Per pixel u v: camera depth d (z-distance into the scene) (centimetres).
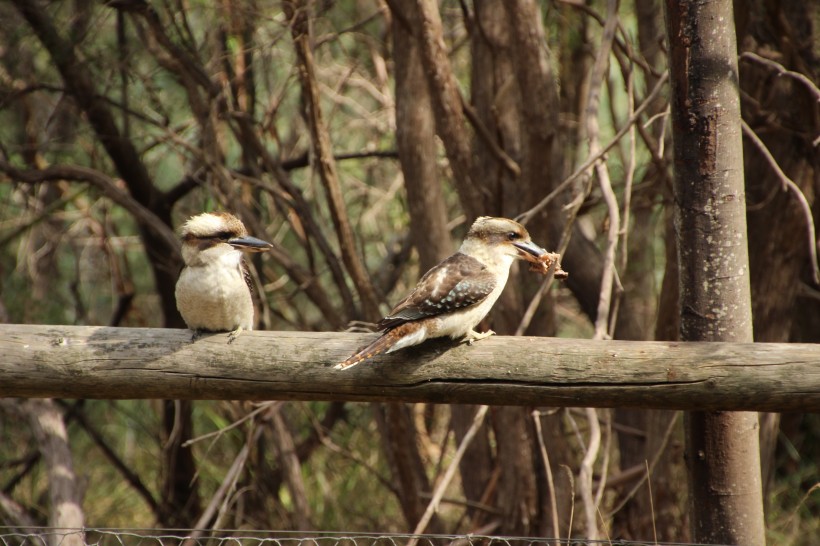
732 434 639
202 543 1319
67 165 1210
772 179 1105
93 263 1636
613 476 1174
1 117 1388
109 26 1352
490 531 1146
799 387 564
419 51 1002
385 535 675
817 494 1391
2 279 1460
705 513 651
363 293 1125
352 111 1606
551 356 591
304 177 1620
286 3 1109
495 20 1177
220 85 1216
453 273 636
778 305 1129
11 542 1202
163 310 1430
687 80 634
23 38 1259
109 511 1465
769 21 1086
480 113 1197
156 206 1359
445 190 1493
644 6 1220
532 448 1139
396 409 1148
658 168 1041
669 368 577
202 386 616
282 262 1215
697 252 640
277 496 1336
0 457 1469
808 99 1048
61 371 616
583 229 1304
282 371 608
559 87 1362
